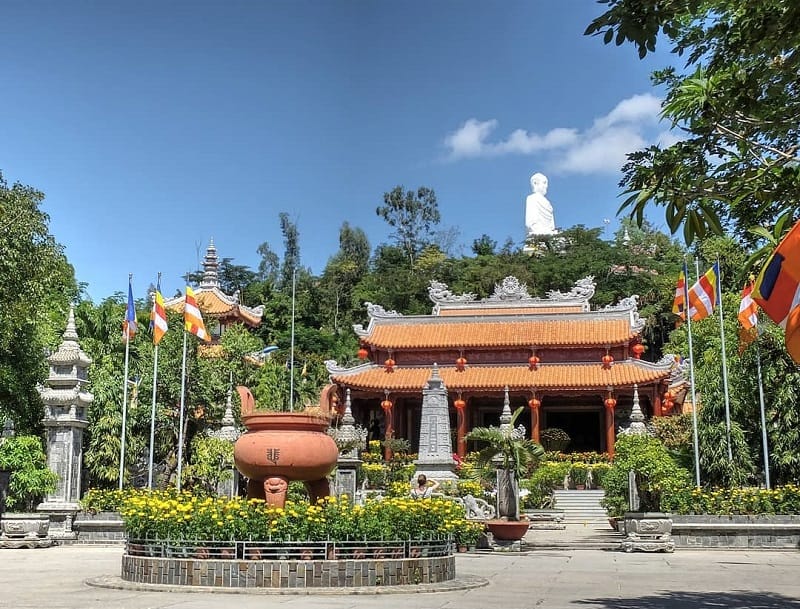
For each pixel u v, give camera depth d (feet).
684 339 247.70
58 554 86.63
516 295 249.34
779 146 41.70
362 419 257.34
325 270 453.17
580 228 426.10
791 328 37.22
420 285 413.39
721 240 181.16
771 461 141.28
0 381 121.49
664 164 39.29
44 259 125.90
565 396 244.63
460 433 228.84
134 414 135.33
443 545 55.11
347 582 49.14
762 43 35.55
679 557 85.71
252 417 56.18
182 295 281.54
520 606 42.14
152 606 40.32
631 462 109.40
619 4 33.58
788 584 57.36
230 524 50.88
